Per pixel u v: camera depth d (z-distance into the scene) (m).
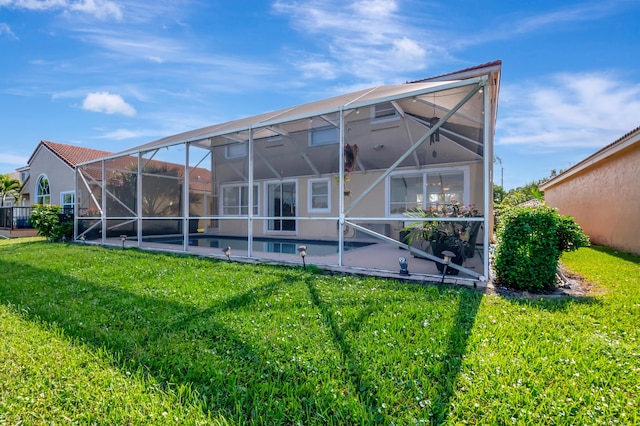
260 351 2.68
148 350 2.77
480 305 3.71
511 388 2.14
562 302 3.82
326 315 3.44
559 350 2.64
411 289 4.36
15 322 3.40
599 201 11.34
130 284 4.88
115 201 11.68
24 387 2.25
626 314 3.47
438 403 2.00
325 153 10.12
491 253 7.47
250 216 7.09
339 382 2.25
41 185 18.94
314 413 1.97
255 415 1.96
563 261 7.24
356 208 10.59
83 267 6.33
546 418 1.88
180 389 2.19
